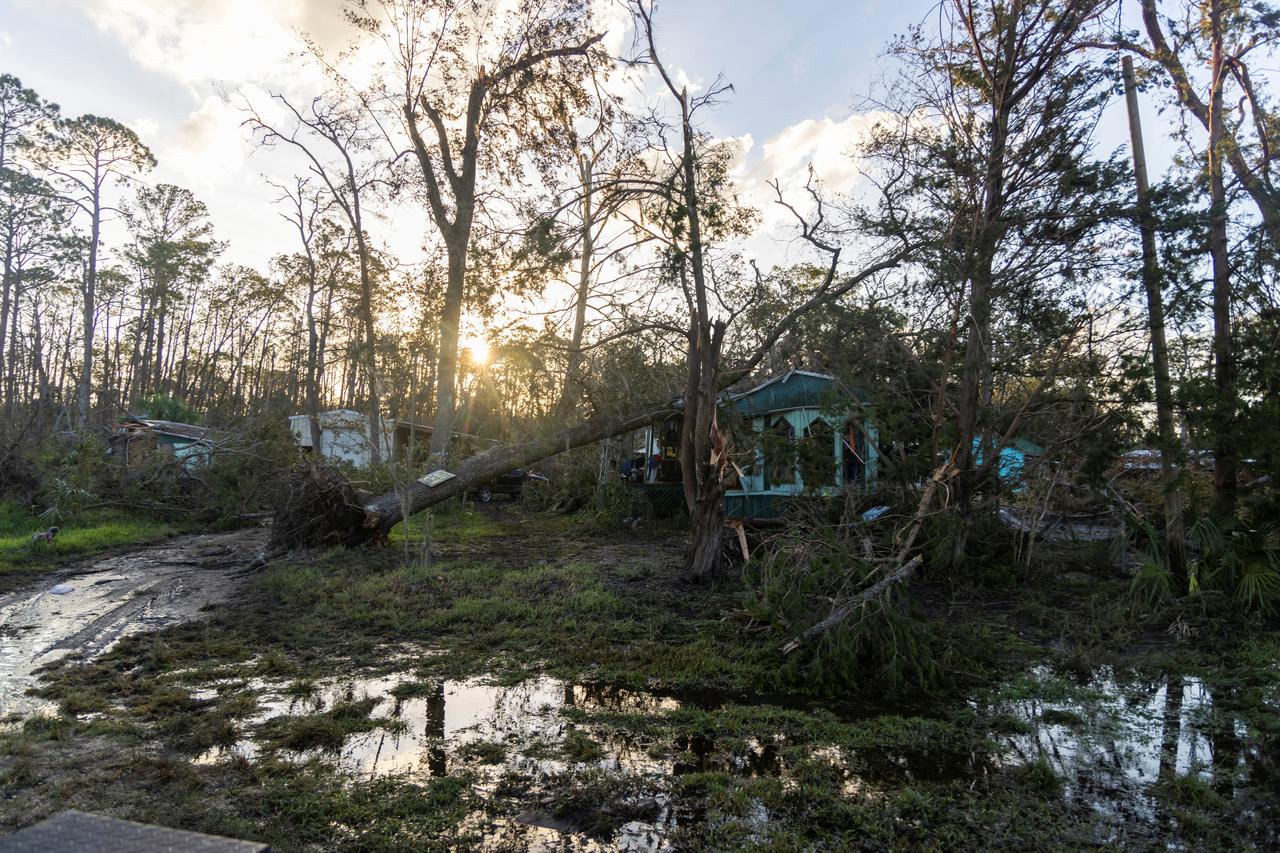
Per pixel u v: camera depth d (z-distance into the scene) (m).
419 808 3.92
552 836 3.69
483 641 7.43
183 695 5.61
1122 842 3.72
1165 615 8.62
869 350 10.23
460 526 17.28
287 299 35.81
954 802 4.12
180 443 23.08
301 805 3.91
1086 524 14.20
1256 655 7.14
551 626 7.97
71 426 31.58
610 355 12.60
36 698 5.65
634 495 17.53
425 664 6.68
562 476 21.97
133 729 4.96
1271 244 9.37
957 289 9.71
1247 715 5.61
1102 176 9.29
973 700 6.04
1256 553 8.84
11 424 20.19
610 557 12.52
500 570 11.05
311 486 12.38
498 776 4.35
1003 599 9.66
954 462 9.80
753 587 8.23
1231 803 4.14
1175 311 9.05
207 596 9.39
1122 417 9.43
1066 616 8.62
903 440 10.59
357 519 12.76
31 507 16.08
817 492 9.85
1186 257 9.05
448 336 15.23
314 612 8.43
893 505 10.34
